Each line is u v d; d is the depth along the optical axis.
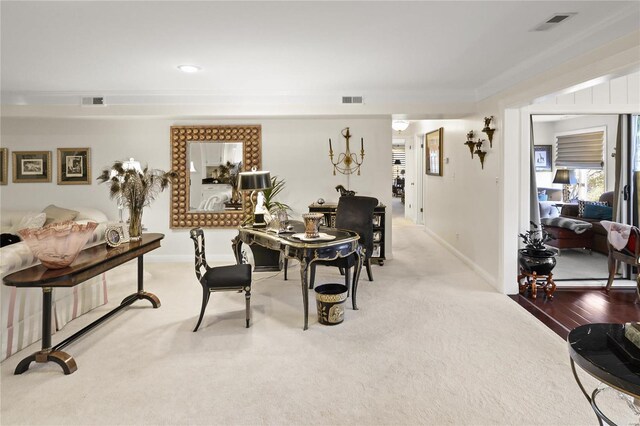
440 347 3.03
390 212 5.92
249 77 4.38
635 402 1.78
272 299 4.22
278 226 4.10
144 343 3.14
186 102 5.14
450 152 6.46
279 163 5.88
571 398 2.35
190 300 4.19
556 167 7.74
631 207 4.86
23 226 5.12
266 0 2.45
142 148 5.86
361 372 2.67
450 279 4.92
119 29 2.92
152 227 5.96
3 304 2.88
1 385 2.54
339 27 2.89
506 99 4.16
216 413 2.24
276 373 2.67
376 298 4.20
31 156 5.88
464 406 2.28
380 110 5.16
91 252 3.18
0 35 3.04
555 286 4.21
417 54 3.54
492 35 3.05
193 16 2.69
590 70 2.89
